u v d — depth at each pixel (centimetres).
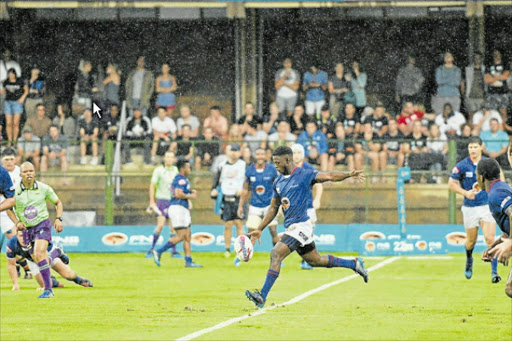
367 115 8331
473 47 9562
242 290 4216
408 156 7331
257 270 5425
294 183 3186
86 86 9100
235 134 8038
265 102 9800
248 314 3234
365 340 2595
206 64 9862
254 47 9656
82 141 7394
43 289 4206
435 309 3378
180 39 9938
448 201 7269
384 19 9706
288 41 9806
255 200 5572
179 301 3731
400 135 8081
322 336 2670
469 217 4559
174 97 9162
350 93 8819
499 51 9269
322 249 6931
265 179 5541
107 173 7400
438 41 9669
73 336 2731
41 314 3316
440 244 6738
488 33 9575
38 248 3925
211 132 8181
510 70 9444
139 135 8481
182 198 5628
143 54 9912
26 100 8725
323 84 8844
